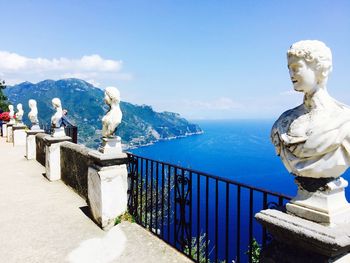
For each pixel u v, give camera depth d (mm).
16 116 19297
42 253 4449
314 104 2324
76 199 7078
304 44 2242
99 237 4984
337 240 2021
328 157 2201
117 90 5367
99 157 5262
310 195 2354
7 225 5484
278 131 2523
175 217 4602
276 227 2402
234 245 20016
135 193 5762
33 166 11305
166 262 4191
